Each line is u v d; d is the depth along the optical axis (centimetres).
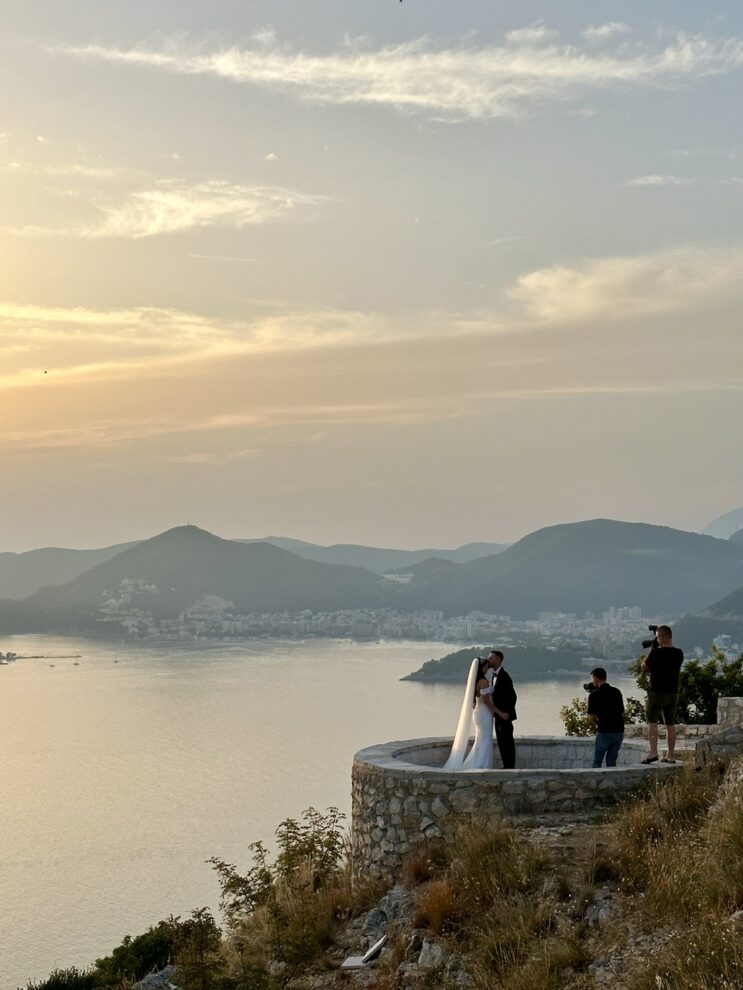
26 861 9712
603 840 1302
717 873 1073
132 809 11819
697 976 903
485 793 1459
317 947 1311
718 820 1209
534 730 11825
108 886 8806
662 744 1792
